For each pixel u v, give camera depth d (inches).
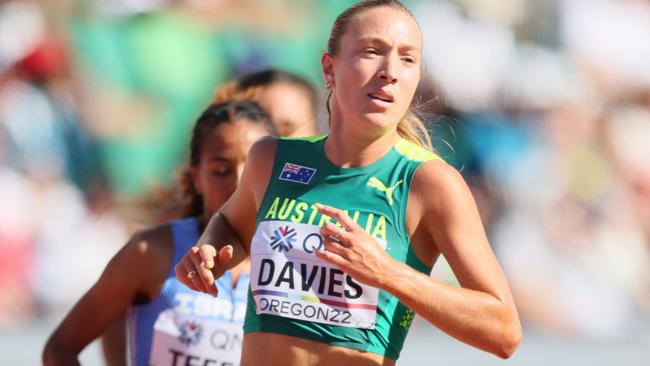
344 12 361.4
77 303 486.6
